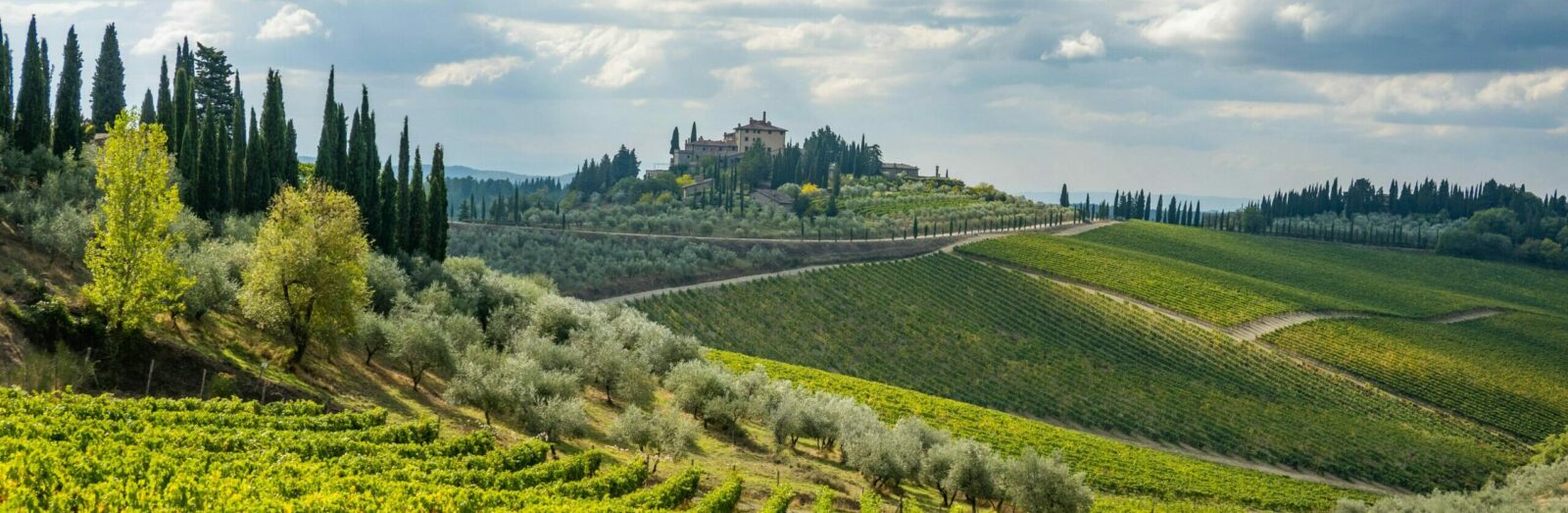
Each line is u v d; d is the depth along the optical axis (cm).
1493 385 13638
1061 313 14450
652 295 13150
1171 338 13875
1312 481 9850
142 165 5178
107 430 3591
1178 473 8738
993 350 12825
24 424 3388
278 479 3306
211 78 11056
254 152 8212
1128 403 11512
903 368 11944
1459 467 10688
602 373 6719
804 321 13050
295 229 5869
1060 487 5653
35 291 4903
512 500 3672
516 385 5522
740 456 6116
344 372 5744
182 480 3005
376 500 3259
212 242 6353
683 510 4525
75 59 7956
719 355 10162
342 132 8750
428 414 5359
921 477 5984
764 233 18900
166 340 4997
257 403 4488
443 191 9519
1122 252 19138
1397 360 14125
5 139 7112
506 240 15475
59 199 6444
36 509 2638
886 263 15925
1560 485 7744
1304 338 14588
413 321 5953
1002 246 17825
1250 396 12200
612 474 4559
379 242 8500
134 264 4919
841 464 6575
